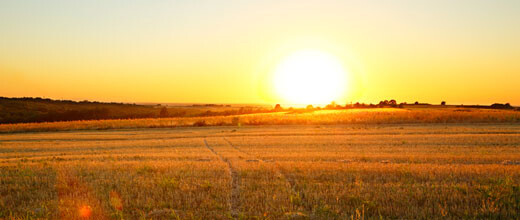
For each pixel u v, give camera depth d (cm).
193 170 1241
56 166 1361
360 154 1791
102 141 2994
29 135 3819
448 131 3169
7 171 1248
